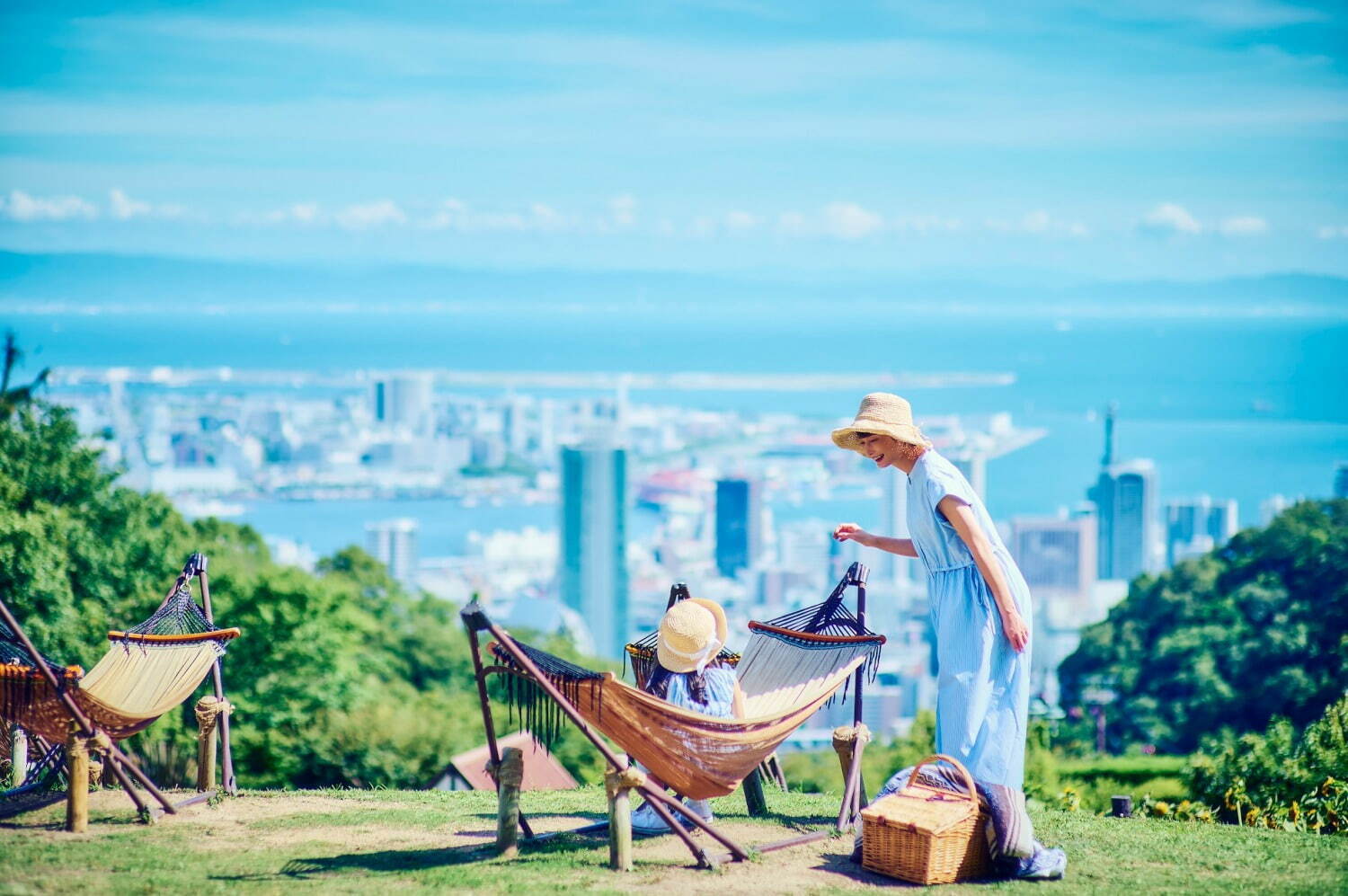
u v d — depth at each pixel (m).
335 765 28.72
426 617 49.84
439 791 7.77
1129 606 51.66
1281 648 45.22
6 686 6.26
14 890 5.27
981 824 5.69
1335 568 46.59
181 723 23.59
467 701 40.00
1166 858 6.15
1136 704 46.81
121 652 6.95
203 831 6.39
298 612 30.11
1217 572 50.16
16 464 28.59
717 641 6.18
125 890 5.32
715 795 5.91
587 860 5.86
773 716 5.96
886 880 5.63
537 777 15.12
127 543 29.69
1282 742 9.86
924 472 5.92
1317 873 5.93
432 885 5.43
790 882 5.55
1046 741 20.77
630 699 5.58
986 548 5.75
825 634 6.88
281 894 5.30
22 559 24.28
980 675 5.79
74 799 6.34
